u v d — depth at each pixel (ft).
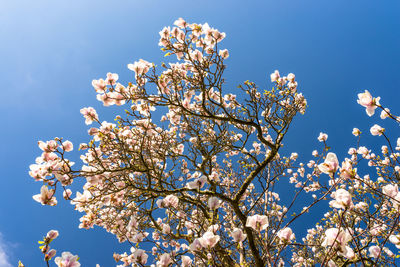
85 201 14.49
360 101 10.38
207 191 16.60
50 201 12.03
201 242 8.59
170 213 16.08
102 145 15.43
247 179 17.76
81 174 13.46
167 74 16.61
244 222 15.69
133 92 15.79
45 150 12.73
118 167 16.20
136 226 12.35
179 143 19.49
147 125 15.88
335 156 7.60
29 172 12.29
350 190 14.89
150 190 15.83
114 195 16.56
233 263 12.97
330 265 7.75
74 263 8.06
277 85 20.29
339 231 6.41
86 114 15.64
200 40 17.47
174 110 18.93
